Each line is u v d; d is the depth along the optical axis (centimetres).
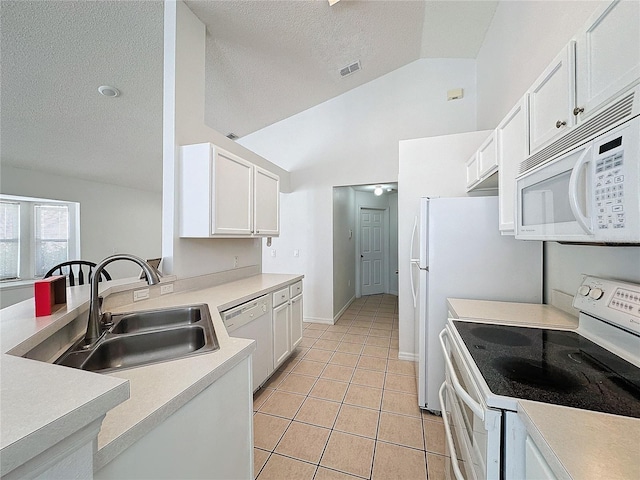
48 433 40
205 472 86
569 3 147
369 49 315
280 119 428
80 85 236
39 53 198
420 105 364
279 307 252
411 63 367
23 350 77
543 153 117
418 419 193
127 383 53
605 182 76
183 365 91
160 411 68
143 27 200
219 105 353
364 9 253
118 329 141
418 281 231
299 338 301
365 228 604
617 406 71
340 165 404
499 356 103
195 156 198
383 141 382
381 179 383
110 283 171
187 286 214
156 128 321
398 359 290
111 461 56
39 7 170
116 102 265
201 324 138
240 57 278
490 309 163
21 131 280
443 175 269
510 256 186
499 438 75
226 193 211
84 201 436
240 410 105
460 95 346
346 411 203
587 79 89
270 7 226
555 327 133
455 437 121
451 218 195
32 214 402
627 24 72
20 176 356
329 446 169
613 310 104
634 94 69
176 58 200
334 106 406
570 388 80
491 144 184
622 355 101
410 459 158
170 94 199
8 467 35
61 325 100
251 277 294
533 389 79
